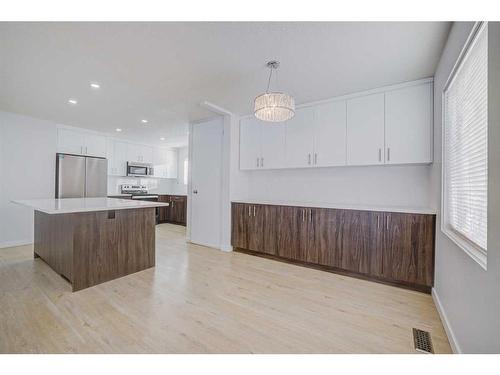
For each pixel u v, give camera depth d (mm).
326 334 1690
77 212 2311
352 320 1872
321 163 3182
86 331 1687
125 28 1729
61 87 2785
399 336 1672
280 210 3287
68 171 4438
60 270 2584
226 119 3852
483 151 1276
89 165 4750
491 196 1028
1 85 2730
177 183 7156
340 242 2812
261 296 2266
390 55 2055
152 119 4168
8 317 1848
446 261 1838
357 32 1747
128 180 6344
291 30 1736
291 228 3186
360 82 2625
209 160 4133
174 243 4316
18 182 3881
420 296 2305
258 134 3781
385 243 2545
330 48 1958
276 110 2195
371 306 2098
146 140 5973
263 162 3723
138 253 2885
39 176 4102
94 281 2463
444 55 1927
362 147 2875
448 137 1955
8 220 3791
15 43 1915
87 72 2410
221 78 2529
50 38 1846
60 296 2201
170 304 2092
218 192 4008
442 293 1943
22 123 3914
